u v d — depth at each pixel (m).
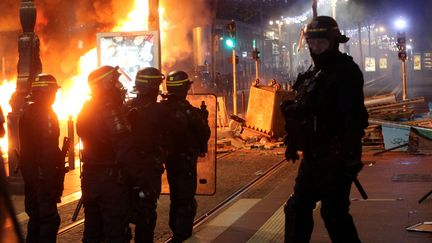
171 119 6.19
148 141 5.93
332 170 5.02
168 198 9.88
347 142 4.95
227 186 10.92
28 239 6.43
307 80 5.28
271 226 7.64
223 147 16.50
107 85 5.32
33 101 6.19
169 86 6.50
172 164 6.65
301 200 5.29
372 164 12.70
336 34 5.11
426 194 8.52
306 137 5.12
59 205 9.65
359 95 5.00
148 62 13.20
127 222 5.42
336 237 5.18
